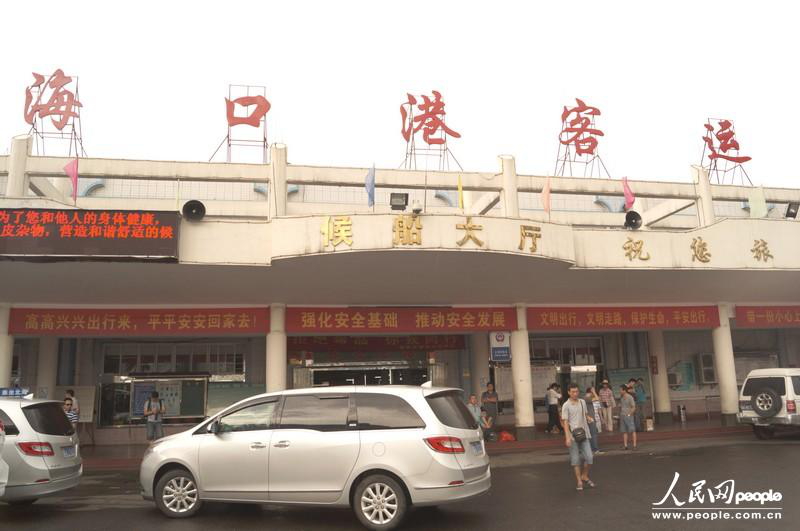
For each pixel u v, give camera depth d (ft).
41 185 53.36
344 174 54.08
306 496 22.79
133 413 59.00
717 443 48.08
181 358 62.75
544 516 24.35
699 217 59.72
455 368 68.23
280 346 51.24
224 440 24.11
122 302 49.60
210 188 66.90
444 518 24.17
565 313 57.41
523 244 44.19
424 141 63.82
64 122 58.95
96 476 39.06
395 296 51.67
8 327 47.75
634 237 50.65
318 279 46.68
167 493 24.72
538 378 70.95
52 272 42.63
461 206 48.26
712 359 74.43
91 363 60.39
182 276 44.73
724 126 72.79
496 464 40.96
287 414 23.93
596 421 46.50
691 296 58.65
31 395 32.91
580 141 71.20
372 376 65.98
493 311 55.77
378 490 22.16
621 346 72.69
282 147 50.75
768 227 53.67
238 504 27.17
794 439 48.75
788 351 77.46
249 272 44.73
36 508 27.43
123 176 49.57
